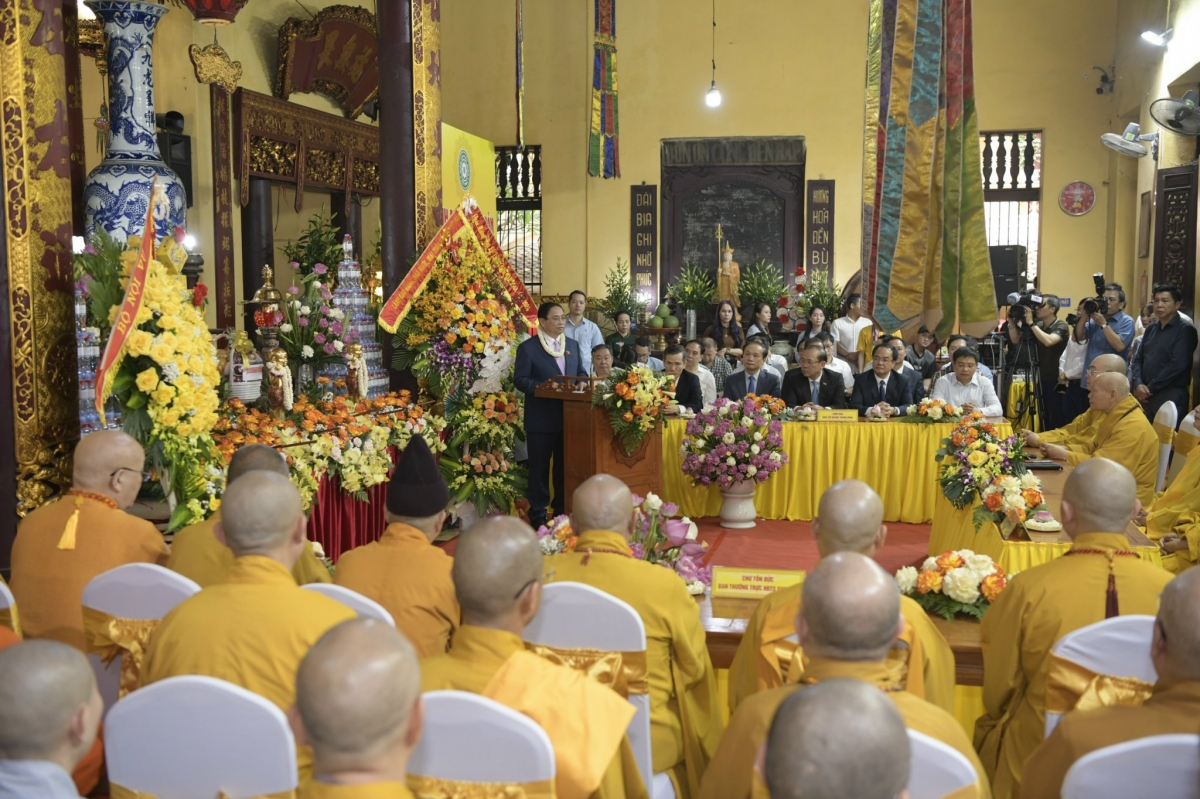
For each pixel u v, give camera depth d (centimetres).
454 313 646
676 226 1513
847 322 1097
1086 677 238
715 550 594
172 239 443
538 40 1512
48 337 418
